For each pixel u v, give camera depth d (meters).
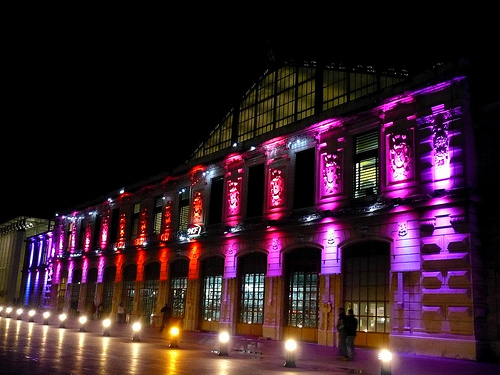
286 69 32.03
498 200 18.67
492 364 16.42
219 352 17.64
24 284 63.09
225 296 29.38
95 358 14.78
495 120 19.31
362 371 14.26
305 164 26.34
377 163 22.59
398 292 20.27
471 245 18.50
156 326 34.69
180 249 34.31
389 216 21.31
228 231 29.61
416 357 18.38
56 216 54.47
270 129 32.12
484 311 18.36
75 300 47.94
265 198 28.02
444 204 19.30
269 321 26.02
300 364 15.71
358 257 22.73
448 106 20.06
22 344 18.47
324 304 23.30
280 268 26.16
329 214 23.61
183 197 35.81
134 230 41.06
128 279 40.31
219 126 36.84
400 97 21.73
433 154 20.31
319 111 28.72
